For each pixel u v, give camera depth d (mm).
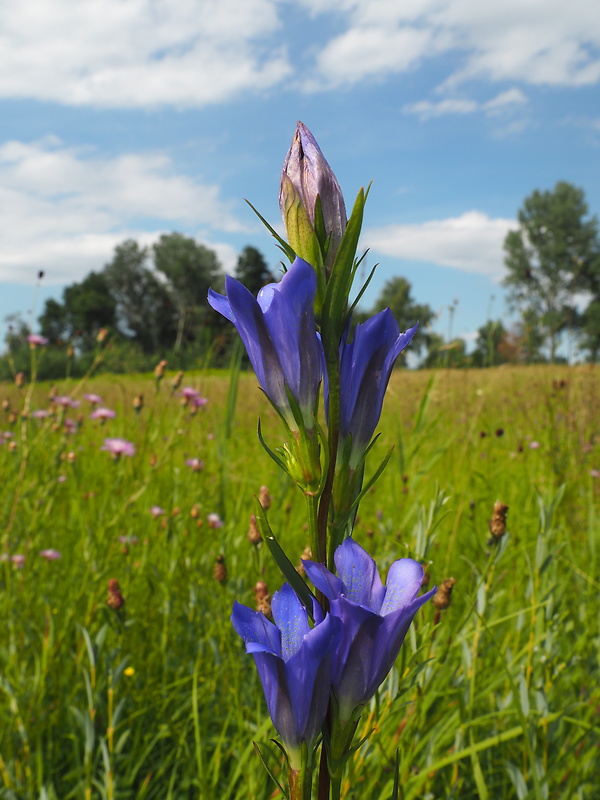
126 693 557
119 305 14773
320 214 193
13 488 764
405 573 198
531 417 1406
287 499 858
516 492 987
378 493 971
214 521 773
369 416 202
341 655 185
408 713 418
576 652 531
